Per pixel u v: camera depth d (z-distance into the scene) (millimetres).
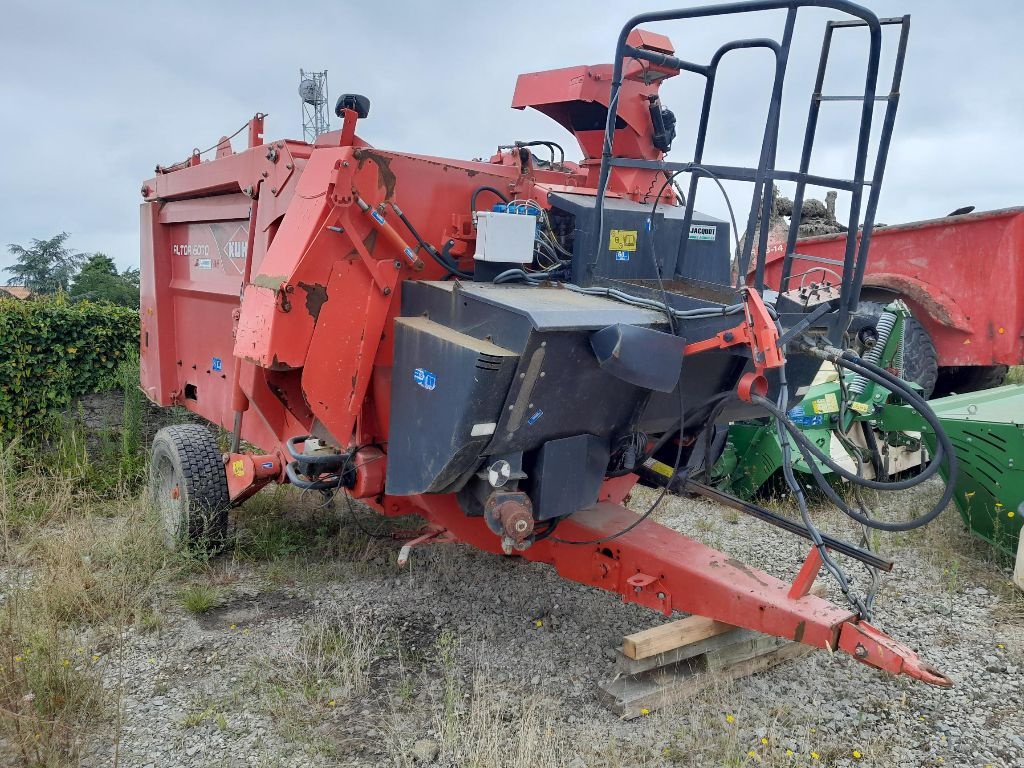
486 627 4316
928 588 4875
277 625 4266
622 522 3988
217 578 4871
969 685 3795
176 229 6266
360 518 5875
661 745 3303
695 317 3191
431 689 3688
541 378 3043
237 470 4871
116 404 7590
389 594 4691
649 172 4723
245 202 4973
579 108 4984
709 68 3721
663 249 4203
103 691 3514
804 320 3139
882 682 3805
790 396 4105
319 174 3791
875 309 7895
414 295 3697
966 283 7516
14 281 42406
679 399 3588
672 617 4418
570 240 4004
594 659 3990
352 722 3416
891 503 6422
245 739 3277
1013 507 5027
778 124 3104
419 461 3412
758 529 5895
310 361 3752
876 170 3182
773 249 9039
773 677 3838
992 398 5855
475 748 3189
